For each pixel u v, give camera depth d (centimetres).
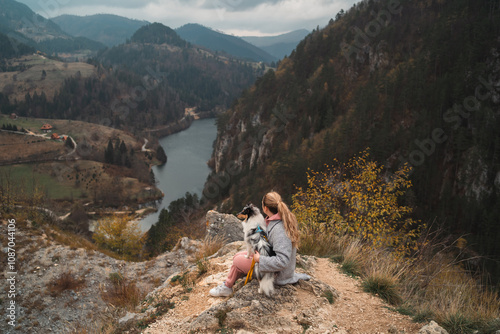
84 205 12150
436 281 541
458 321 358
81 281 1416
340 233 824
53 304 1304
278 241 355
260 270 351
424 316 377
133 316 448
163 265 1528
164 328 397
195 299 452
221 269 534
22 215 1828
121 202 13225
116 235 3153
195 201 9969
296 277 409
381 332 348
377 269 505
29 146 18712
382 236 913
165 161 19900
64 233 1870
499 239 5562
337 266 544
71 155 18162
